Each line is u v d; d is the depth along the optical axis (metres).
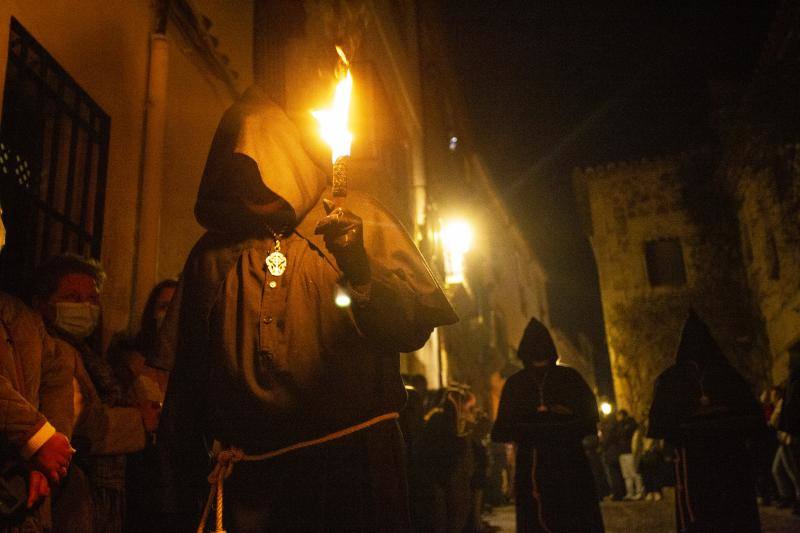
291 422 2.05
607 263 24.67
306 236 2.22
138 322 5.36
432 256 15.50
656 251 24.41
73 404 3.06
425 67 18.22
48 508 2.81
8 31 4.07
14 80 4.46
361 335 2.07
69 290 3.45
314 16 7.82
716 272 23.58
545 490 5.91
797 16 14.30
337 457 2.08
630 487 17.06
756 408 5.76
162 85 5.89
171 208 6.11
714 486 5.72
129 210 5.49
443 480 6.83
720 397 5.77
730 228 23.72
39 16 4.46
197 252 2.32
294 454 2.07
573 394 6.10
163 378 4.01
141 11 5.84
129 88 5.58
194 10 6.40
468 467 7.14
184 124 6.47
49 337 3.05
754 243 21.30
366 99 11.61
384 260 2.19
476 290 20.81
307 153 2.37
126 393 3.81
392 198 12.19
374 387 2.14
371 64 11.72
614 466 17.06
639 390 23.50
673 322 23.64
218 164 2.27
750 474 5.79
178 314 2.28
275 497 2.06
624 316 24.08
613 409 25.11
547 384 6.14
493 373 22.98
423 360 14.42
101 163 5.16
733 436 5.77
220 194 2.27
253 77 7.73
